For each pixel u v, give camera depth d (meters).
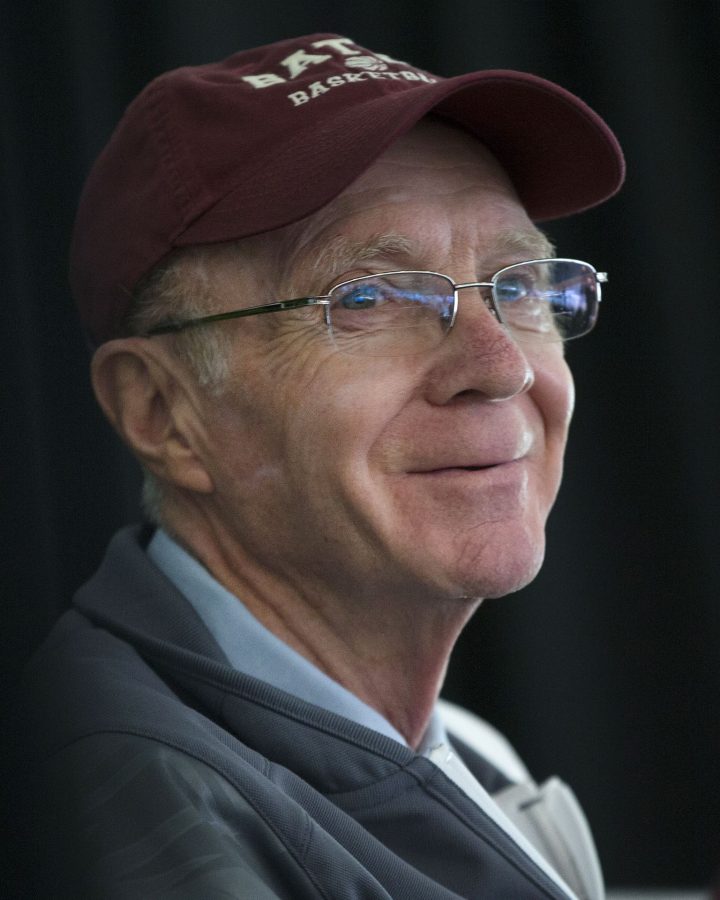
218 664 4.16
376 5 7.78
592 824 8.71
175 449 4.68
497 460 4.49
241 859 3.34
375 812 4.05
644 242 8.52
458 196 4.64
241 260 4.50
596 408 8.68
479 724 6.69
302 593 4.57
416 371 4.42
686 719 8.66
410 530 4.37
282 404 4.42
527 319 4.86
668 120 8.38
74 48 6.14
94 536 6.16
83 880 3.32
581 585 8.73
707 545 8.62
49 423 6.02
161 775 3.46
